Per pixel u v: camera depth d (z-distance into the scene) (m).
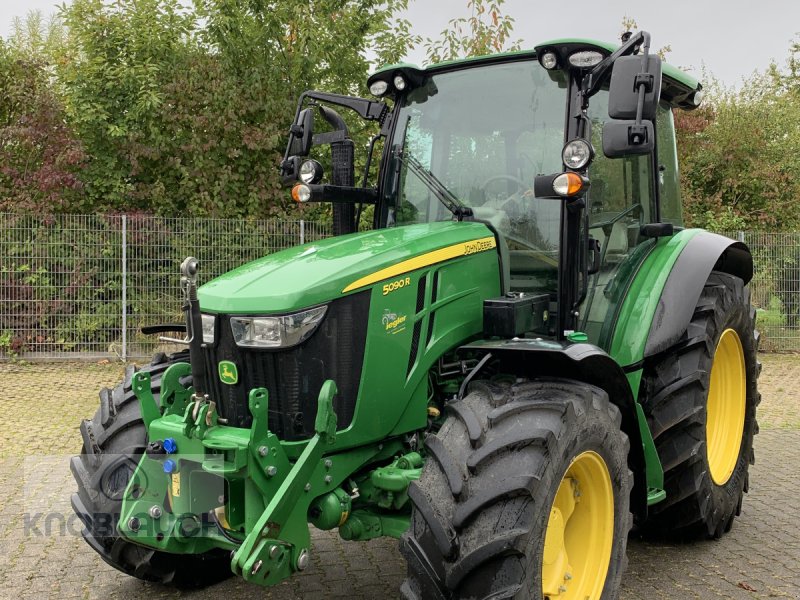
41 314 10.79
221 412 3.15
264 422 2.88
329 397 2.90
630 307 4.06
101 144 12.55
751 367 4.81
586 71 3.57
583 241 3.60
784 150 16.12
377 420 3.12
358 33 13.82
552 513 3.06
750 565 4.08
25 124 11.95
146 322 10.95
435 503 2.75
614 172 4.10
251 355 3.05
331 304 3.02
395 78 4.09
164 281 10.95
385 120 4.18
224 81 12.74
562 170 3.65
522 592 2.64
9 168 12.02
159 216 11.98
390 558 4.25
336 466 3.04
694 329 4.19
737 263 5.00
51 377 9.83
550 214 3.67
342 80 13.81
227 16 12.85
